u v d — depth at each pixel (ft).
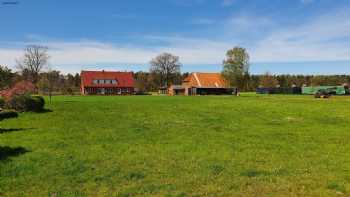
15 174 41.11
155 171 42.83
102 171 42.57
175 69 551.59
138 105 177.58
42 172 41.98
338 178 39.60
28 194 34.42
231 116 116.78
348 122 98.68
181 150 55.88
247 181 38.58
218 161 48.26
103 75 509.76
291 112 132.77
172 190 35.65
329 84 599.16
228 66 440.86
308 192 34.83
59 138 67.41
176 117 112.68
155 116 115.85
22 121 97.60
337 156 51.88
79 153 53.01
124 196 33.96
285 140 66.69
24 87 131.03
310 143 63.26
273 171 42.73
